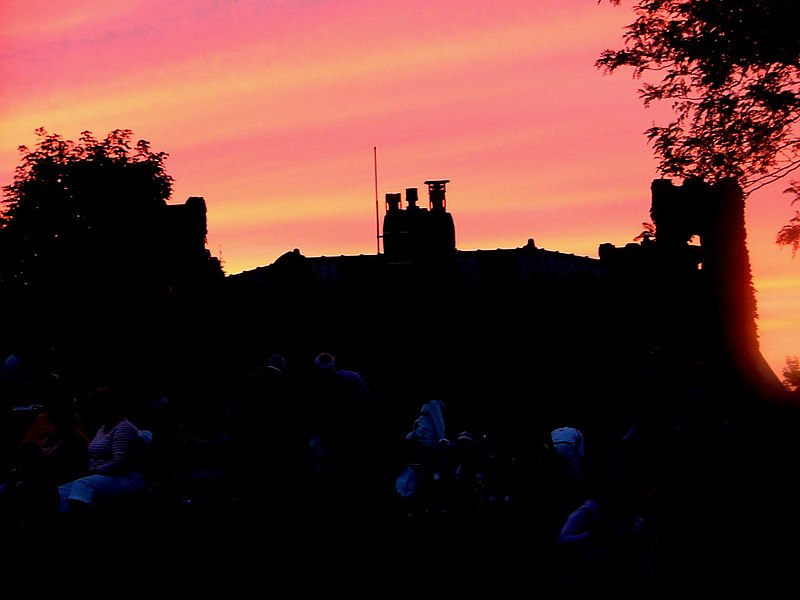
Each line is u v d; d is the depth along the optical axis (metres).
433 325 52.66
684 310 47.69
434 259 53.78
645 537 21.41
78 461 26.98
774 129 38.84
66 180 67.19
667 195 48.28
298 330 53.47
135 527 24.97
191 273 55.91
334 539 26.34
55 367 55.84
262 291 54.22
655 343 47.09
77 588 24.30
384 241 54.94
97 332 57.62
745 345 45.59
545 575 25.92
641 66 40.22
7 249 65.62
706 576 19.19
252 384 26.95
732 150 39.31
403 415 51.47
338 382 27.77
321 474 26.89
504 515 27.34
